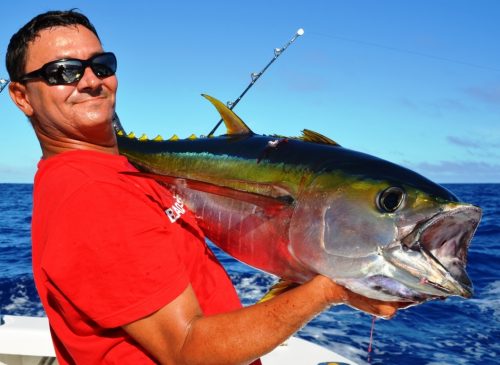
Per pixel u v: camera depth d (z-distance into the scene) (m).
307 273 1.82
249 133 2.25
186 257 1.84
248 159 2.09
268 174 1.98
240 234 2.00
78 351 1.67
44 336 3.14
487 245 12.34
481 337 5.55
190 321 1.56
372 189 1.69
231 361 1.51
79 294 1.53
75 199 1.56
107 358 1.64
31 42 1.84
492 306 6.76
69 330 1.68
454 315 6.33
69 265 1.52
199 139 2.35
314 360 3.26
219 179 2.13
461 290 1.54
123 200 1.60
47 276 1.57
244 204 1.99
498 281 8.41
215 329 1.53
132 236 1.54
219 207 2.06
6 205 29.80
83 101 1.86
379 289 1.64
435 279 1.55
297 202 1.84
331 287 1.69
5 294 7.41
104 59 1.89
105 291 1.52
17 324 3.29
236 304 1.94
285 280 1.93
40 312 6.61
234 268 8.73
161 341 1.56
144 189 1.80
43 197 1.66
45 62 1.82
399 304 1.68
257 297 7.05
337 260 1.69
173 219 1.86
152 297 1.52
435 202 1.62
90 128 1.87
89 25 1.94
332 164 1.85
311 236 1.77
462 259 1.70
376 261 1.63
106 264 1.51
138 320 1.53
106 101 1.92
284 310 1.57
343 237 1.70
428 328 5.84
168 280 1.55
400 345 5.23
